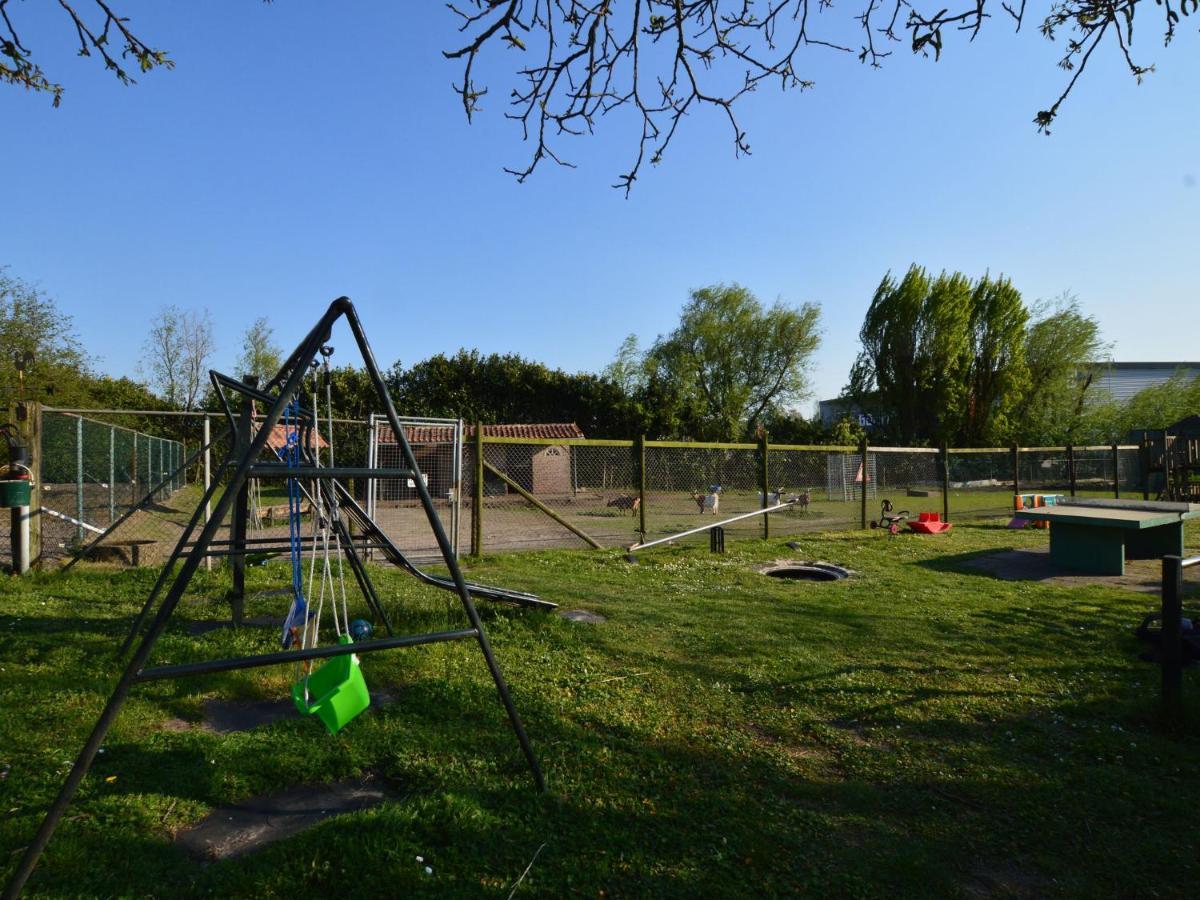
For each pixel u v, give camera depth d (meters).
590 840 2.63
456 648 4.97
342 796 2.97
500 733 3.54
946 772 3.37
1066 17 3.41
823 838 2.74
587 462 17.27
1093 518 9.15
